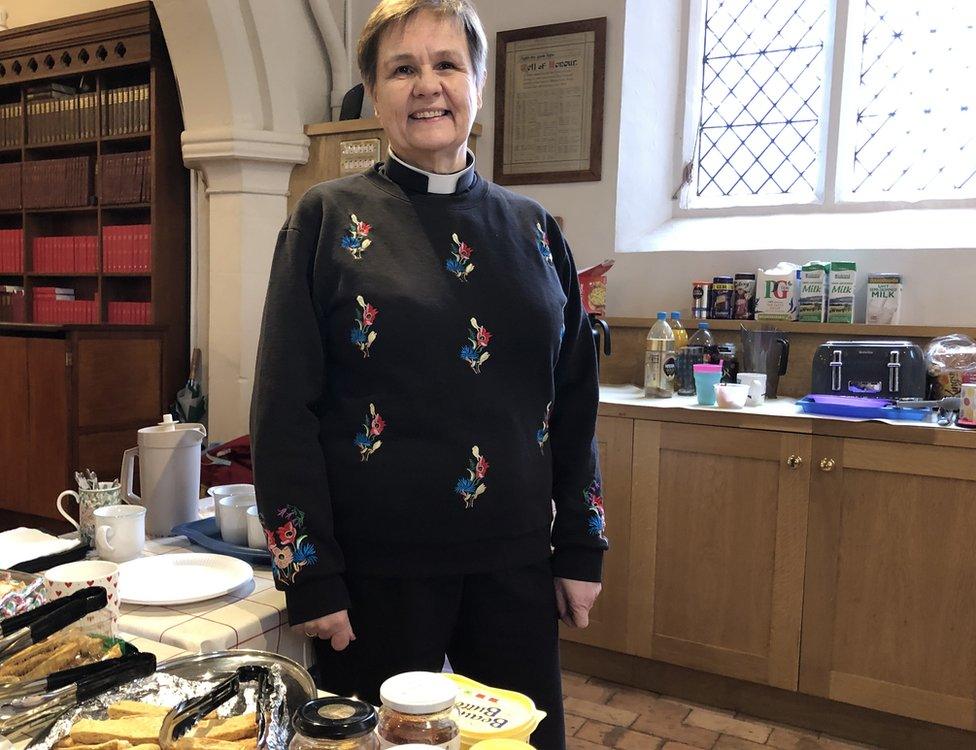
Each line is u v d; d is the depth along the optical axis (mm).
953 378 2445
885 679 2219
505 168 3391
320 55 3697
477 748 662
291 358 1145
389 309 1146
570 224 3287
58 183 4191
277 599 1163
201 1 3293
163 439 1462
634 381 3143
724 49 3332
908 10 2986
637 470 2527
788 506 2312
